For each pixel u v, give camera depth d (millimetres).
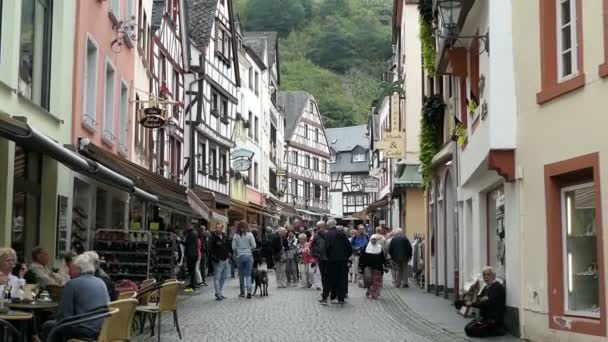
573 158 10750
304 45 91500
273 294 21328
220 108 39531
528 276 12000
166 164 29328
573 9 11086
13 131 8742
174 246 19188
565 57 11383
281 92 74938
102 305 8250
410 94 31484
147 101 21422
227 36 40719
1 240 11914
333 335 12867
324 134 79250
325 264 18641
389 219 45188
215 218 27625
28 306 9266
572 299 11133
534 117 11727
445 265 20312
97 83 17625
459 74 16312
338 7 93000
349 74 92062
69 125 15453
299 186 72188
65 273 12711
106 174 12125
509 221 12703
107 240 16438
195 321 14766
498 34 12375
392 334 13023
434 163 21172
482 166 13742
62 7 14758
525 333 12086
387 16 93938
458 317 15508
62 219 14961
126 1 20844
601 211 10125
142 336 12516
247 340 12203
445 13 13898
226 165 41125
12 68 11992
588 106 10453
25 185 13500
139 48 22922
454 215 19172
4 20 11875
